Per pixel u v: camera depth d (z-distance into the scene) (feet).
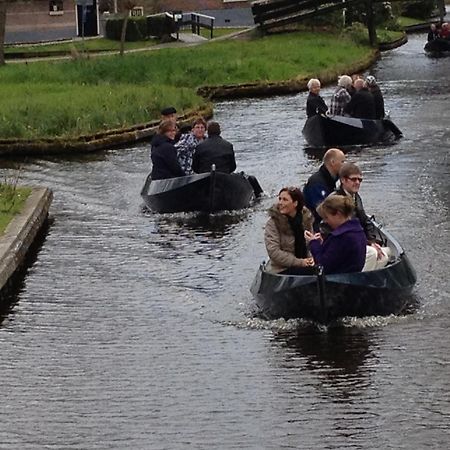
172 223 71.46
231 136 109.50
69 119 108.58
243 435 37.93
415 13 289.33
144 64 159.33
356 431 37.86
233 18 244.63
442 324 48.47
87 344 47.96
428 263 57.93
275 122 119.75
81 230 69.82
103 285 57.00
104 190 83.76
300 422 38.83
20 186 81.35
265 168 90.58
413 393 41.01
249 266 59.93
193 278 57.93
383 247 52.24
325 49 186.70
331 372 43.52
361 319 49.03
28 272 59.88
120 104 117.70
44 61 176.55
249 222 71.05
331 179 54.29
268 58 169.48
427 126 110.73
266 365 44.62
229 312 51.67
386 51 213.46
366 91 102.99
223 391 42.06
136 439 37.88
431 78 158.71
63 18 224.94
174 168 74.84
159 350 46.93
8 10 218.18
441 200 74.18
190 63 161.68
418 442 36.81
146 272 59.41
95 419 39.73
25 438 38.19
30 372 44.68
